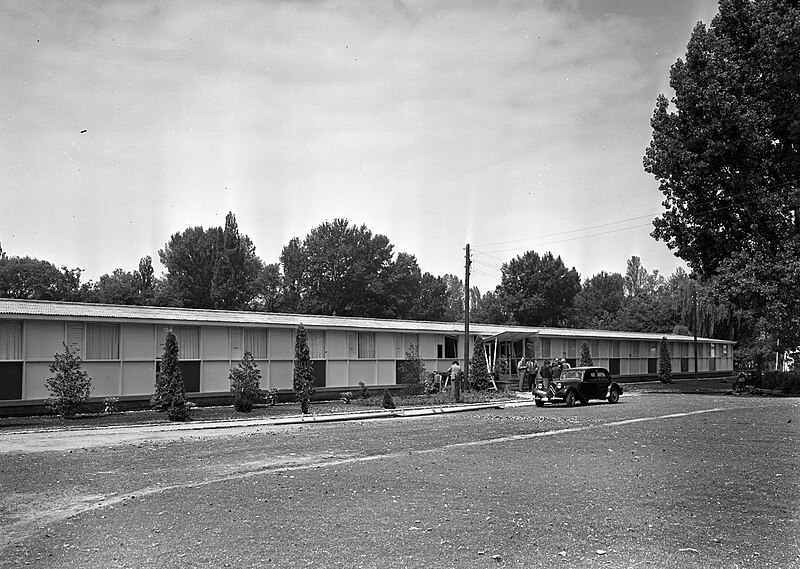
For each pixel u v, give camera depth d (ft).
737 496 37.93
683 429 72.74
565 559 26.89
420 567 26.02
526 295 321.11
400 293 281.95
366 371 126.11
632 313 298.56
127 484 42.57
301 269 272.92
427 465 49.24
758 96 135.74
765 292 126.31
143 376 94.99
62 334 87.66
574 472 45.93
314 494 39.06
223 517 33.81
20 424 76.28
